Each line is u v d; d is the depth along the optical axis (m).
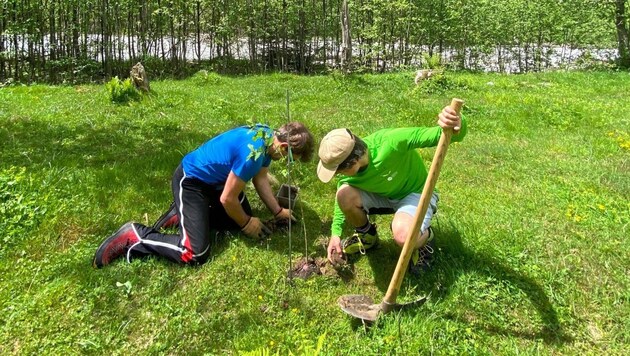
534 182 4.95
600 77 13.09
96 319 3.13
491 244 3.71
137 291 3.32
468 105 8.71
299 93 10.41
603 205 4.35
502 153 5.86
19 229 3.87
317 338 3.00
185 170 3.73
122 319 3.13
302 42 19.86
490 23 19.00
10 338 2.99
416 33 19.38
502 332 3.02
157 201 4.47
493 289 3.28
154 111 8.02
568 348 2.91
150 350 2.93
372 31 18.80
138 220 4.20
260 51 21.14
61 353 2.91
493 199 4.57
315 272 3.51
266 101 9.64
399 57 19.75
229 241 3.81
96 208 4.26
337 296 3.34
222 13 18.83
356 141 3.09
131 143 6.16
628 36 17.48
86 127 6.80
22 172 4.50
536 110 8.02
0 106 8.02
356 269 3.58
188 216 3.60
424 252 3.46
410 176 3.34
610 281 3.39
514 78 13.19
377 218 4.22
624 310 3.14
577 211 4.26
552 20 18.34
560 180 4.97
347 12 12.64
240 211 3.70
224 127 7.11
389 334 2.95
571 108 8.24
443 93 10.60
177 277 3.45
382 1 18.41
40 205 4.13
